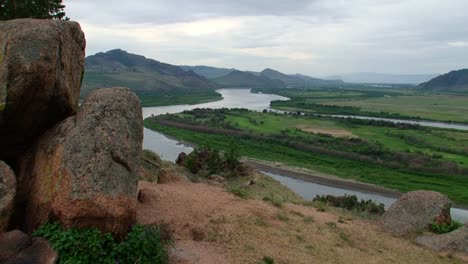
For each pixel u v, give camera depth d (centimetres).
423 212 1778
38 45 966
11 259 849
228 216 1422
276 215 1585
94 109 998
